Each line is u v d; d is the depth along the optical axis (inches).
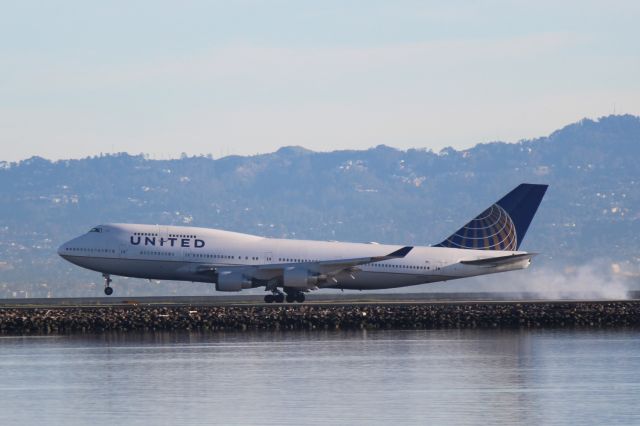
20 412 6678.2
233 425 6328.7
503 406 6860.2
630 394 7249.0
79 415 6584.6
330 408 6796.3
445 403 6953.7
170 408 6791.3
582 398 7116.1
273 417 6525.6
